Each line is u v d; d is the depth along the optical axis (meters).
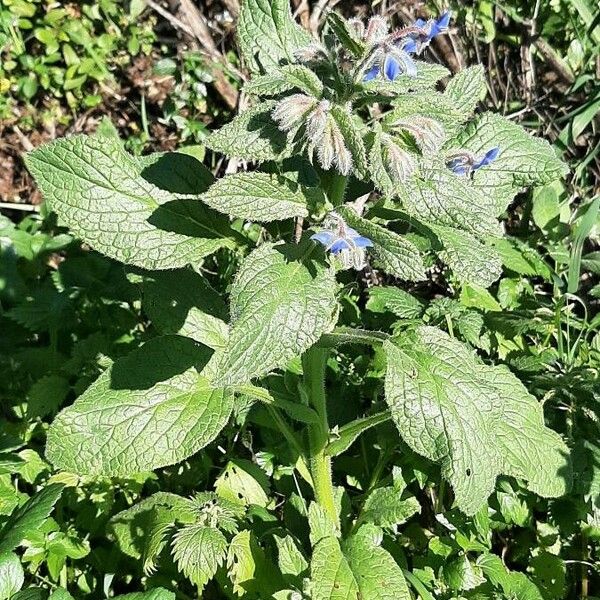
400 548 0.31
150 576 0.30
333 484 0.36
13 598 0.24
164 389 0.29
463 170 0.27
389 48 0.23
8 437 0.31
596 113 0.50
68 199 0.27
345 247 0.22
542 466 0.29
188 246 0.28
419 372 0.24
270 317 0.22
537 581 0.31
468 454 0.24
